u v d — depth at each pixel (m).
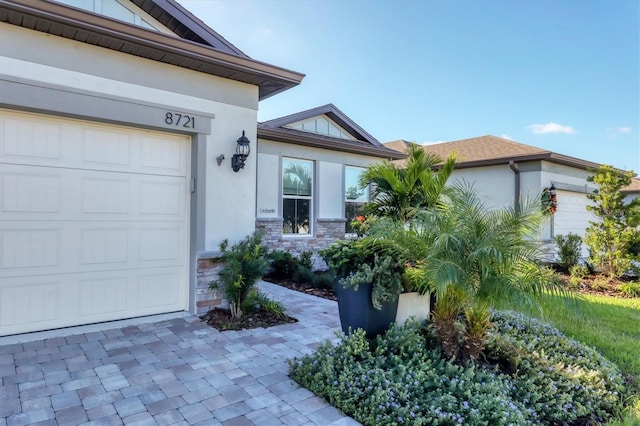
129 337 4.39
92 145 4.73
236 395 3.10
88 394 3.05
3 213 4.22
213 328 4.79
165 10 5.27
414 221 3.76
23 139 4.31
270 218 9.52
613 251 9.27
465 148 14.28
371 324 4.02
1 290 4.22
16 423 2.61
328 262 4.48
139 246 5.09
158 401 2.97
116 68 4.66
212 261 5.42
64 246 4.57
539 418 3.03
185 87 5.19
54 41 4.27
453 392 3.02
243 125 5.72
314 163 10.51
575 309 3.23
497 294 3.16
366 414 2.77
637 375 3.98
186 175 5.45
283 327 4.95
